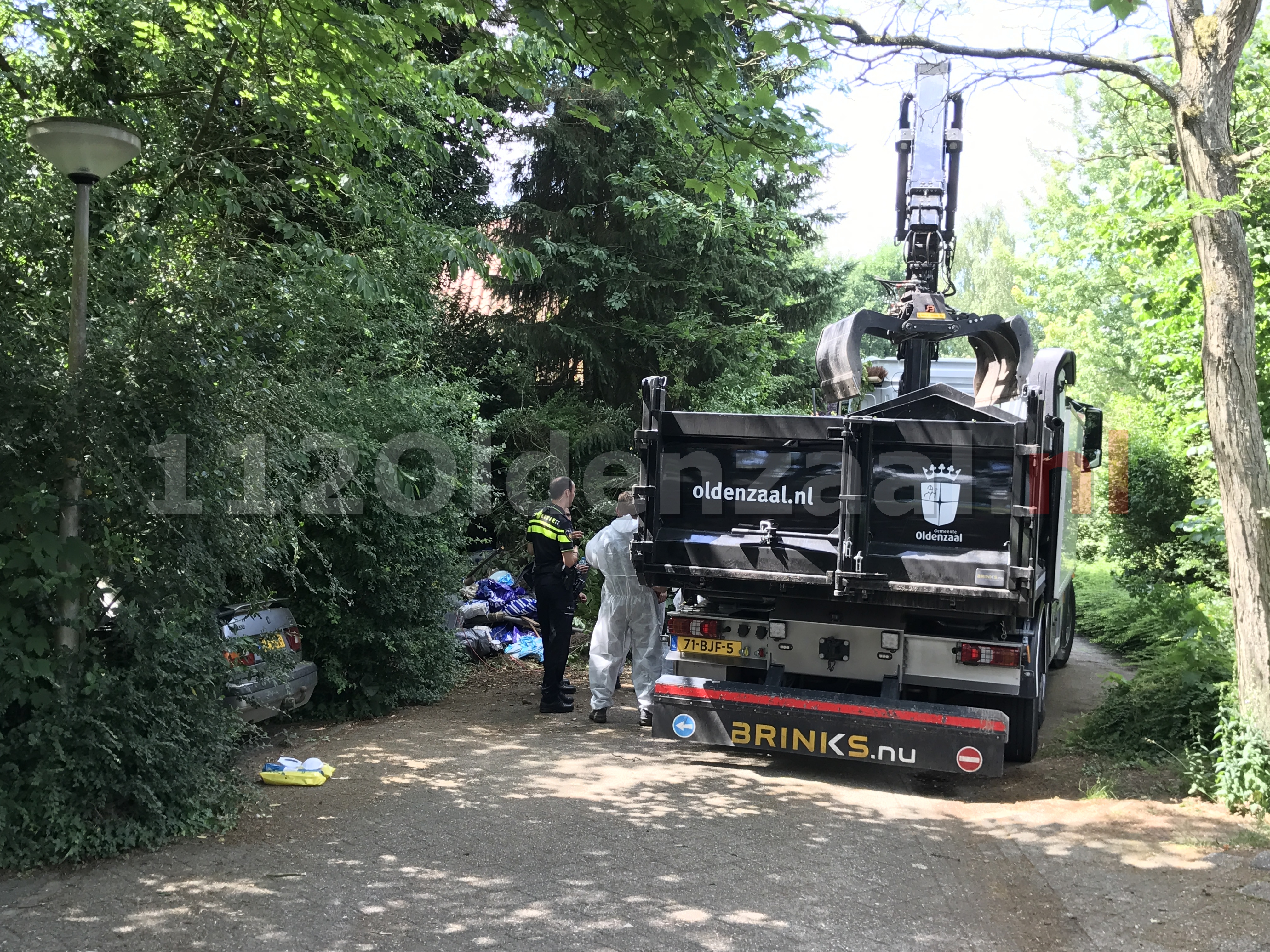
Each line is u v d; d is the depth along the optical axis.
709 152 5.40
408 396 8.53
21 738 4.57
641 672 7.61
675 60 4.36
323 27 5.98
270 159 8.40
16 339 4.71
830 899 4.28
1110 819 5.32
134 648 4.82
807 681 6.72
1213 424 5.72
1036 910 4.20
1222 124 5.69
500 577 10.77
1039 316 33.84
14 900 4.12
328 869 4.50
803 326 16.53
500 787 5.84
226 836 4.91
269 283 6.69
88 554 4.66
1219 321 5.68
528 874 4.48
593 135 13.45
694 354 14.56
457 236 9.48
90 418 4.65
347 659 7.78
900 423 5.97
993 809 5.70
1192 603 7.89
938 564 5.93
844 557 6.01
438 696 8.40
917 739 5.86
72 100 6.88
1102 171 14.77
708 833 5.11
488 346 13.68
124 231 5.70
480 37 5.28
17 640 4.55
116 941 3.76
